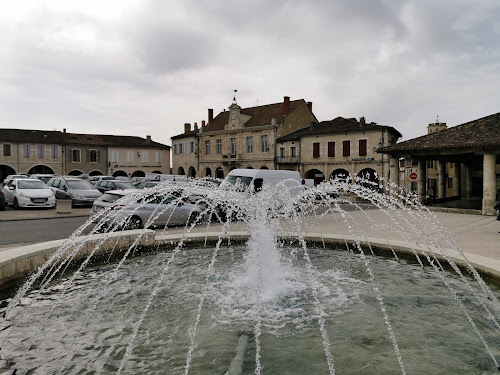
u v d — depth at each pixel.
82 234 11.57
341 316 5.02
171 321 4.87
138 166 59.81
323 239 9.42
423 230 12.20
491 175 18.52
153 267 7.61
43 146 52.50
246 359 3.89
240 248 9.41
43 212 18.39
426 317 4.99
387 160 38.16
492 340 4.34
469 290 6.03
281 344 4.23
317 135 43.19
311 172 44.84
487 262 6.52
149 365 3.81
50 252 6.97
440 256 7.24
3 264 6.01
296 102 49.84
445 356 3.98
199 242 9.58
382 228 12.68
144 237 8.82
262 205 8.37
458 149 19.75
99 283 6.51
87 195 21.59
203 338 4.37
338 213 18.45
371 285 6.35
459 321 4.86
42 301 5.61
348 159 40.88
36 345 4.23
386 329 4.63
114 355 4.01
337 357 3.95
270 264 7.27
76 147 55.00
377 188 37.78
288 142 45.84
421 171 25.67
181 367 3.76
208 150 54.78
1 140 50.03
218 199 9.39
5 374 3.60
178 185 9.36
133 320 4.90
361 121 41.16
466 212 19.53
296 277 6.85
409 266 7.54
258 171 17.03
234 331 4.56
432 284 6.39
